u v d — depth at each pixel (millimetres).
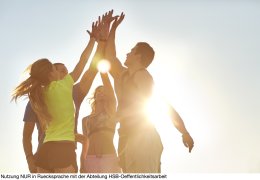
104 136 5770
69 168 3891
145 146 3660
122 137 3758
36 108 3918
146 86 3732
